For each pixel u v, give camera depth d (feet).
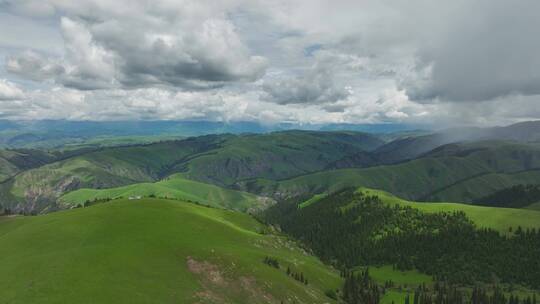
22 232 524.93
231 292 421.18
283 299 450.30
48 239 483.51
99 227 517.96
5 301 307.58
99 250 416.87
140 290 351.46
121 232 501.97
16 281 345.31
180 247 469.98
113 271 374.02
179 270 419.54
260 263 518.78
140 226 534.37
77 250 415.23
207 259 461.37
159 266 413.39
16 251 455.22
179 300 360.48
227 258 478.59
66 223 537.65
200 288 400.88
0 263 416.67
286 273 550.36
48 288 326.03
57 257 393.91
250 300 421.18
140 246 447.42
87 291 326.85
